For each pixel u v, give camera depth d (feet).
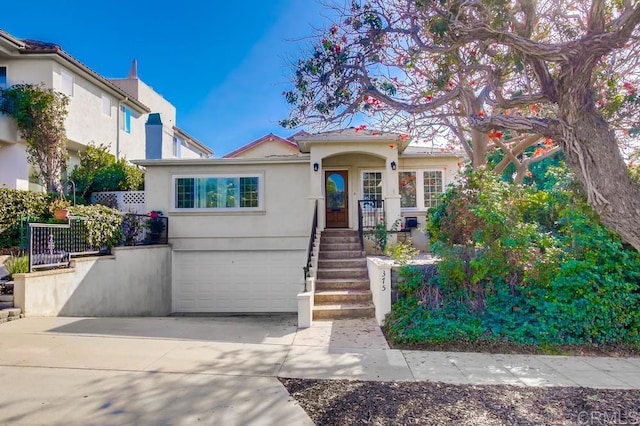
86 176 50.47
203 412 12.80
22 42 48.96
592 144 13.41
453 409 13.20
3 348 19.06
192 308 46.14
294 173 46.55
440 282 24.40
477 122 16.90
